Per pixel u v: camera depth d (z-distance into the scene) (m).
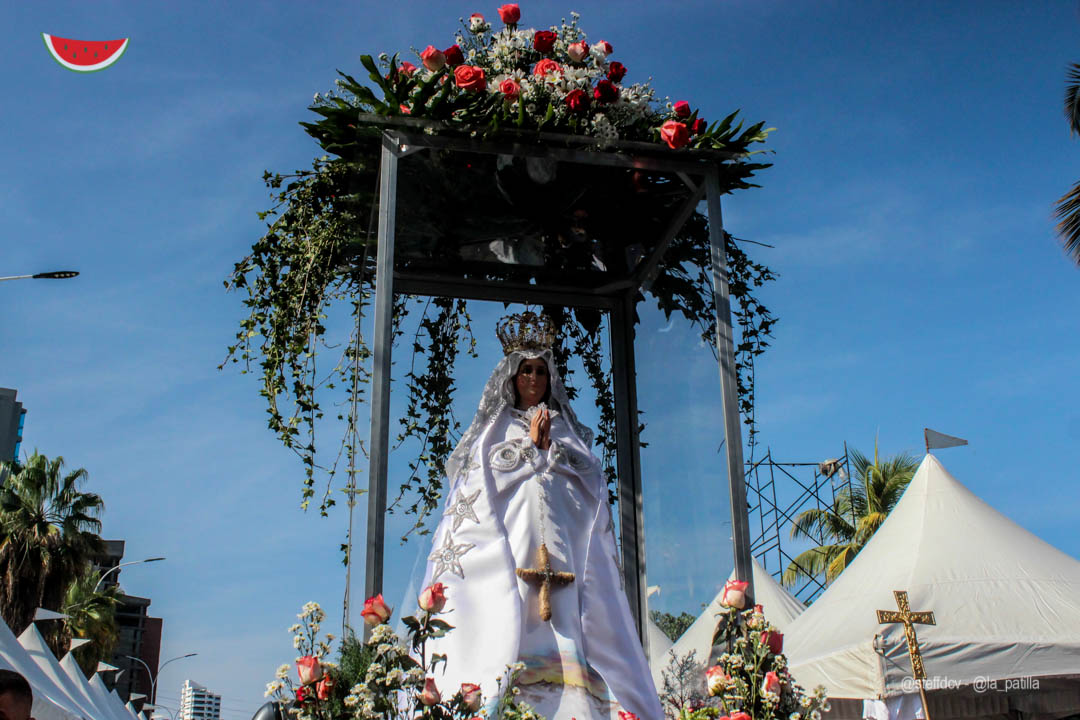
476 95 5.78
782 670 5.11
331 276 6.30
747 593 5.42
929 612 10.95
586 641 5.46
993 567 11.71
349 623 5.05
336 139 5.98
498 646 5.16
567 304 7.48
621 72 6.30
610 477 7.17
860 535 26.08
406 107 5.81
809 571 27.08
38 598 30.05
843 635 11.42
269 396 6.01
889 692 10.55
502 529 5.59
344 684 4.26
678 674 5.93
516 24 6.51
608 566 5.79
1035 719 11.59
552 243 6.85
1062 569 11.73
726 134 6.26
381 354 5.37
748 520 5.61
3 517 30.27
